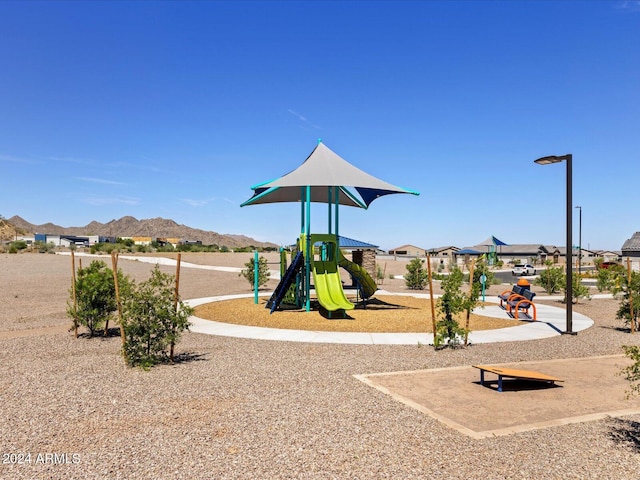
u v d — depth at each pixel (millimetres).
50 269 35469
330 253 16844
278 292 16562
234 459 4871
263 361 9406
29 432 5602
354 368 8867
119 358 9602
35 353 10055
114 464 4742
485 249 77125
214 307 17516
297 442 5312
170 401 6773
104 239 134500
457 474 4559
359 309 16891
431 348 10875
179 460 4836
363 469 4660
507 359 9844
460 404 6797
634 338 12516
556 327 14172
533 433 5641
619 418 6207
